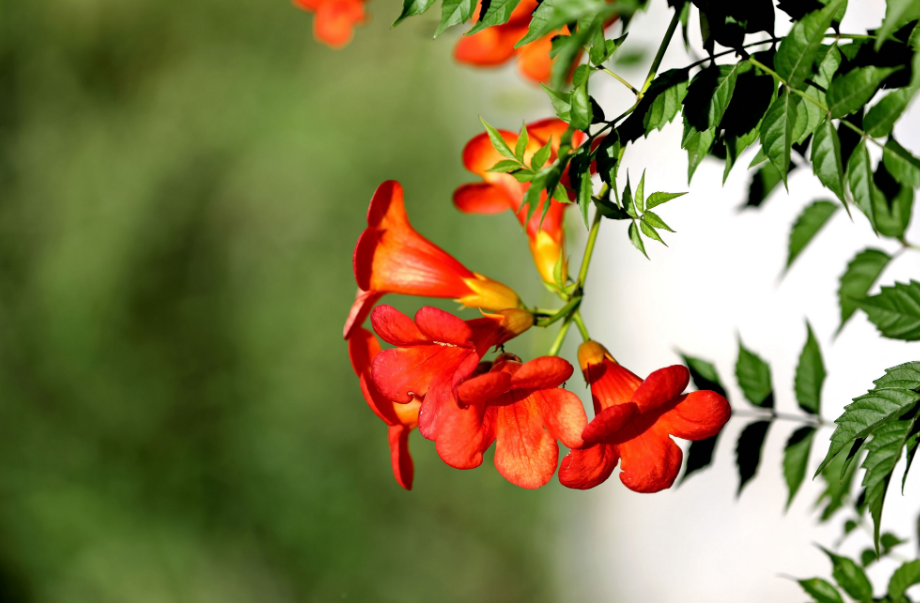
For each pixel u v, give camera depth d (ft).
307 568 20.22
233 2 25.88
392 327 4.80
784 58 3.89
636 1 3.08
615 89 16.90
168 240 24.22
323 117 23.56
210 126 25.02
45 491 22.63
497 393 4.44
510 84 21.38
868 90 3.73
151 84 26.63
